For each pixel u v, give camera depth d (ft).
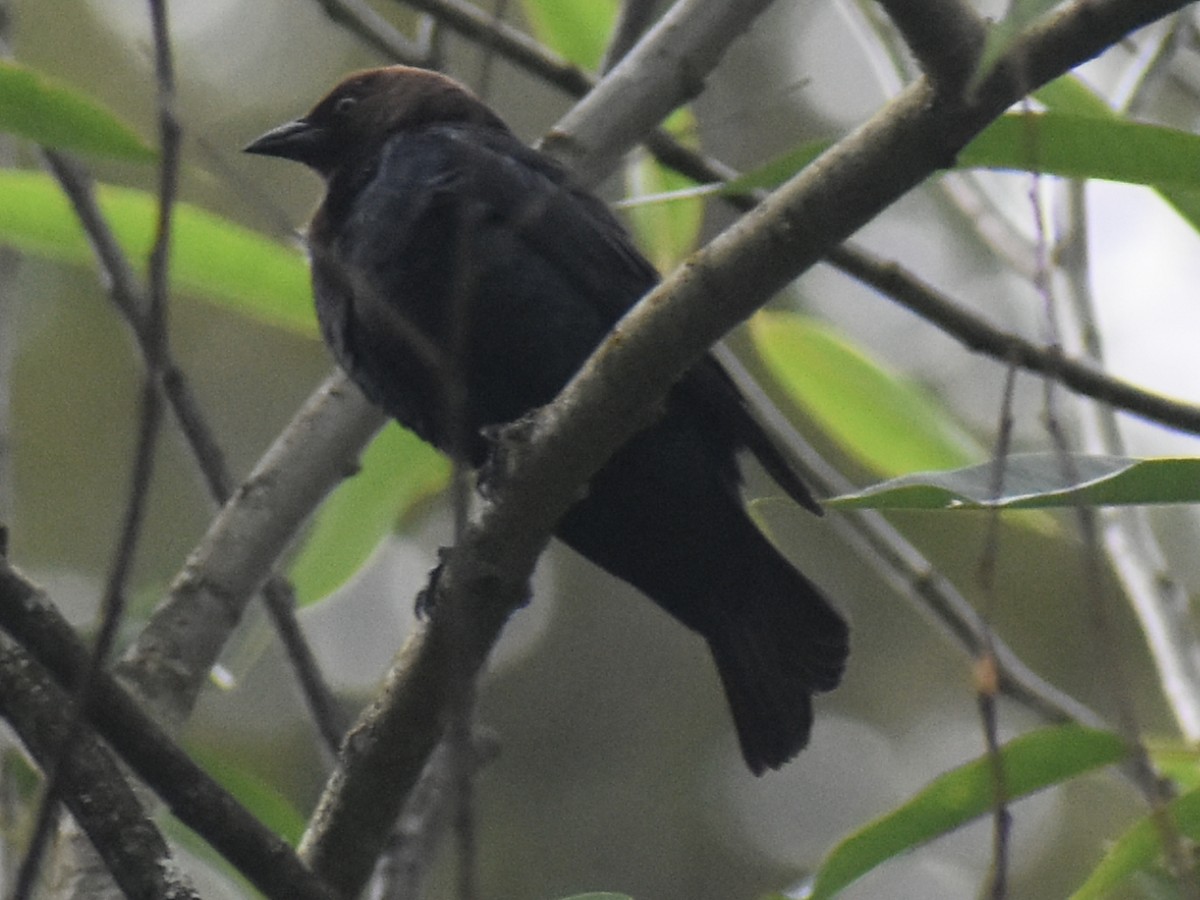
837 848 19.85
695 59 29.17
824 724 56.80
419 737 19.75
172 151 13.52
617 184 37.93
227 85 58.95
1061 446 16.30
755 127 52.34
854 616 57.36
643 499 27.45
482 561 20.02
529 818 55.16
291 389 59.26
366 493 30.68
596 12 32.99
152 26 13.70
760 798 55.83
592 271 28.68
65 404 57.62
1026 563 55.47
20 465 56.80
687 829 55.26
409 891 22.17
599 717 56.90
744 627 28.45
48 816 13.71
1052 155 20.24
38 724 16.47
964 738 56.24
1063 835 55.83
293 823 24.90
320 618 58.65
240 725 55.31
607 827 55.16
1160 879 20.07
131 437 57.62
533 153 28.94
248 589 24.95
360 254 28.48
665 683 57.41
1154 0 16.42
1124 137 19.89
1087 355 27.27
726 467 28.22
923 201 55.98
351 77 35.22
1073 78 24.66
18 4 56.85
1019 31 15.06
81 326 57.93
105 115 17.93
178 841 24.23
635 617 58.13
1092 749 19.65
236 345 59.47
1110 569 49.80
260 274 28.45
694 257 18.43
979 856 58.29
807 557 57.52
